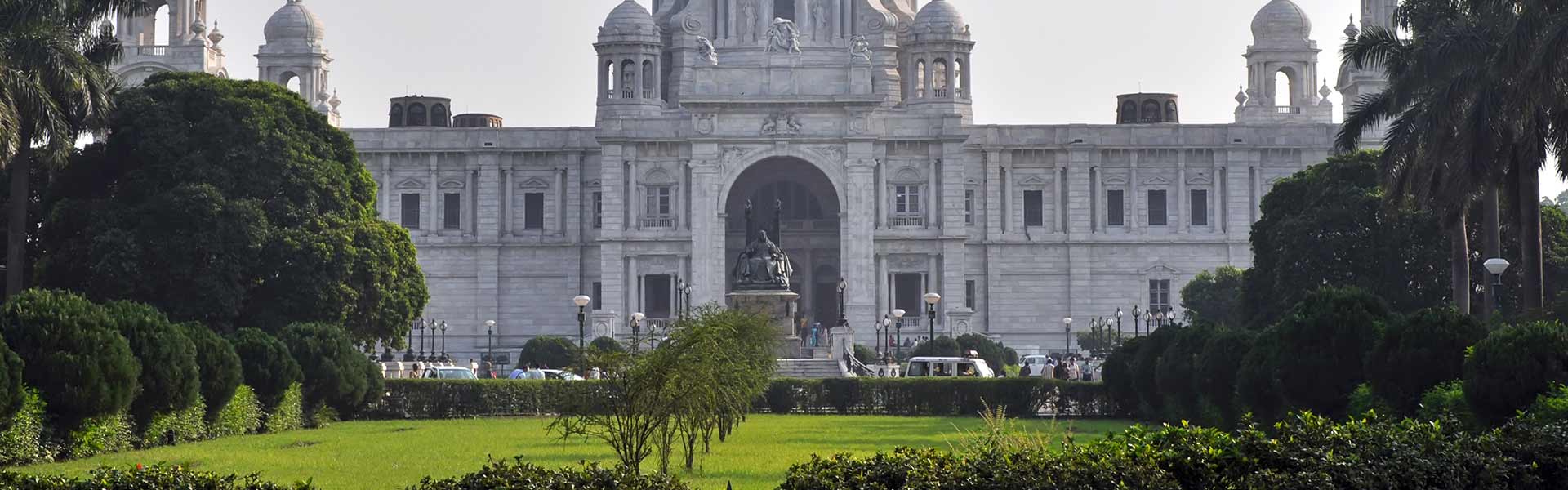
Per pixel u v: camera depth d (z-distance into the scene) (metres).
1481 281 92.25
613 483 25.48
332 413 71.00
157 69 156.62
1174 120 171.25
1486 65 65.62
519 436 60.47
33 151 85.75
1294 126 155.75
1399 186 74.88
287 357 63.91
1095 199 156.38
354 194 99.19
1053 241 155.62
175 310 85.38
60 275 84.88
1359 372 48.50
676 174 150.50
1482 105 63.81
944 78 168.62
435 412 76.88
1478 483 26.89
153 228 85.56
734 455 50.66
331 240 90.44
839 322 127.00
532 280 155.62
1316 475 25.38
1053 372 102.25
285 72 166.62
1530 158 65.25
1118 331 131.12
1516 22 61.53
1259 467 25.88
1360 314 48.94
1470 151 64.56
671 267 150.25
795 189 160.62
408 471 44.72
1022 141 155.88
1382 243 95.94
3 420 44.91
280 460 48.59
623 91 166.12
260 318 88.38
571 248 155.00
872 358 131.88
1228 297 141.25
